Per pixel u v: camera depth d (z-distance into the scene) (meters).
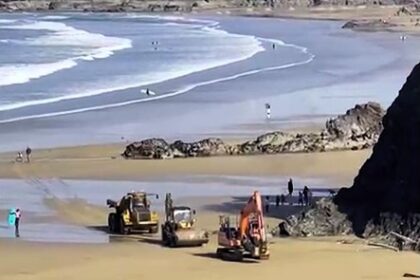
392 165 115.88
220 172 157.25
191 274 89.56
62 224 120.88
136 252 102.62
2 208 129.62
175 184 147.38
